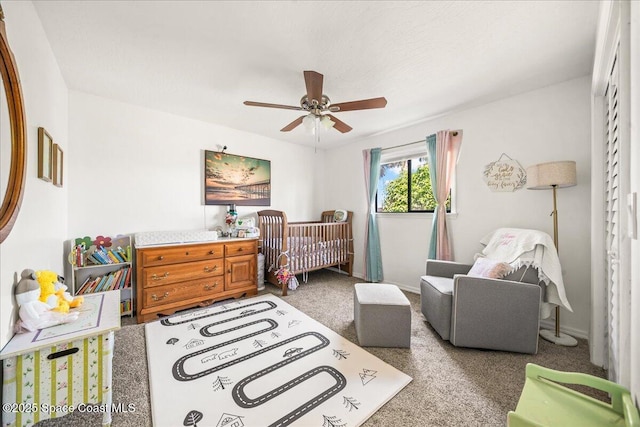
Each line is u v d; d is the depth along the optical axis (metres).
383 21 1.56
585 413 0.96
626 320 1.18
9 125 1.08
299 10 1.48
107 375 1.25
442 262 2.62
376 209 4.04
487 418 1.33
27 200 1.34
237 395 1.46
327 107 2.12
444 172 3.01
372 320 2.01
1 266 1.04
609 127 1.61
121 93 2.56
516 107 2.56
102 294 1.71
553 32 1.66
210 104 2.83
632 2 0.90
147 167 2.94
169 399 1.43
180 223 3.19
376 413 1.35
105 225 2.67
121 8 1.46
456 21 1.56
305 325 2.37
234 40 1.74
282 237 3.29
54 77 1.92
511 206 2.60
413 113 3.03
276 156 4.16
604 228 1.78
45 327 1.23
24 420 1.09
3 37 0.99
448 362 1.81
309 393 1.48
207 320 2.47
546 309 2.05
